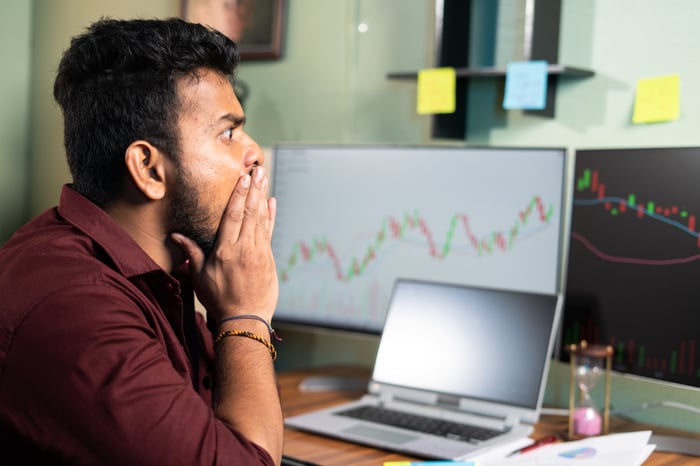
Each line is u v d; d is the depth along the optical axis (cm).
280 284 204
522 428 153
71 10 274
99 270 100
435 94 191
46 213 113
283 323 204
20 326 93
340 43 219
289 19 229
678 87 166
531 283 171
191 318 122
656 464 138
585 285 162
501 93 193
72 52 109
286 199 203
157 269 108
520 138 190
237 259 113
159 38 106
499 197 175
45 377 91
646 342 154
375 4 213
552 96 183
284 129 231
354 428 153
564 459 128
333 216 196
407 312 174
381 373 172
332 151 196
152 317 105
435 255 183
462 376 163
